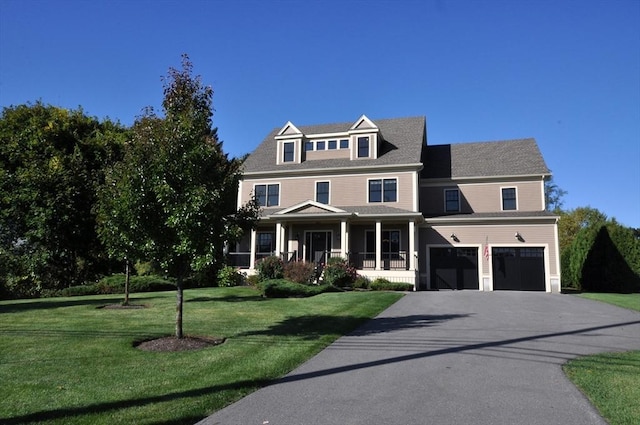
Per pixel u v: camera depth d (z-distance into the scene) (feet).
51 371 21.38
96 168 83.61
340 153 95.81
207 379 20.29
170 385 19.36
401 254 87.15
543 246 82.84
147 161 28.04
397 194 87.76
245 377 20.61
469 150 102.73
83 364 22.66
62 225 69.72
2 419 15.39
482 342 29.45
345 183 91.09
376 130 92.58
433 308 47.50
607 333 32.94
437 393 18.90
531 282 82.53
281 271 75.31
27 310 41.86
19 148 82.28
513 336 31.58
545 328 34.96
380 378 21.13
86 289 67.36
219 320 36.58
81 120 94.07
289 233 90.27
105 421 15.31
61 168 69.82
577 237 95.14
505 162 94.79
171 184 27.89
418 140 95.14
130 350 25.68
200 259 27.07
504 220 84.74
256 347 26.86
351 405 17.40
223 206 29.58
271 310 42.52
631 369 22.65
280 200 94.27
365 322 37.70
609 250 83.71
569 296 64.44
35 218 67.56
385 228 89.51
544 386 19.85
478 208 91.86
